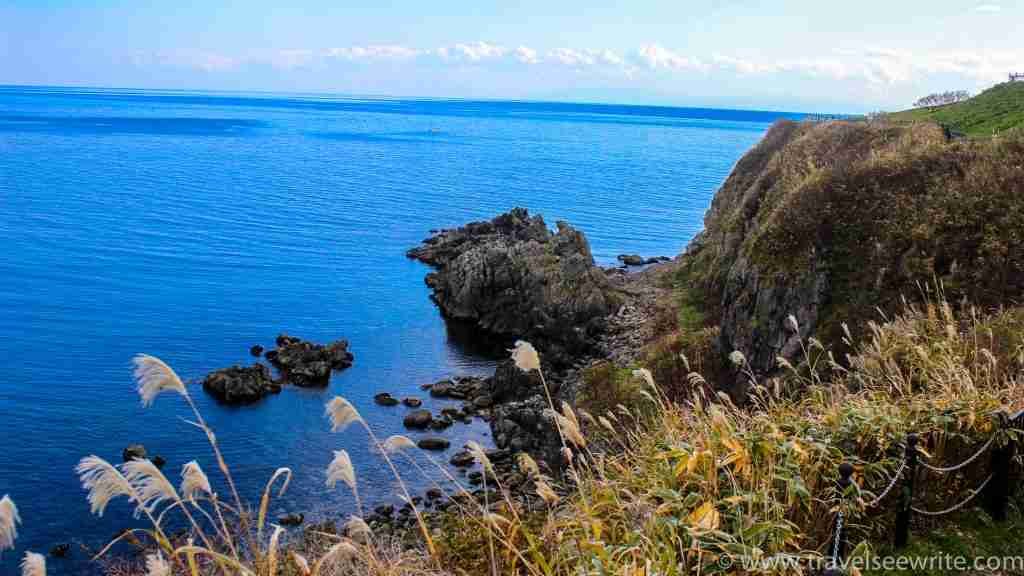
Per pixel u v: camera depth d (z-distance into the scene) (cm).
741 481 760
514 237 6556
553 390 3562
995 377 1120
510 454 2958
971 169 2803
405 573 632
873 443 859
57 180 10100
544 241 6378
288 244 6950
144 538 2191
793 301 2759
